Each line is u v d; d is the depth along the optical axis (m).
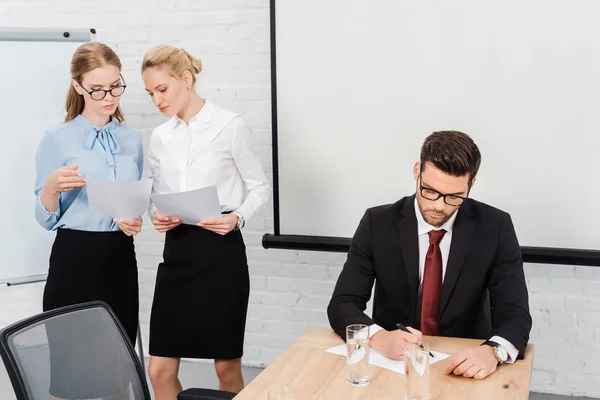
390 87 3.16
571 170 3.00
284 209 3.38
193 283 2.59
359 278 2.18
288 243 3.38
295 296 3.54
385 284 2.16
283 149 3.34
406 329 1.91
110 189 2.40
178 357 2.68
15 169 3.07
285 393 1.50
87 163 2.61
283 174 3.36
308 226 3.36
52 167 2.61
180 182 2.62
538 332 3.25
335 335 2.06
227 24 3.44
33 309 3.92
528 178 3.05
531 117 3.02
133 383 1.82
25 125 3.07
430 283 2.10
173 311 2.62
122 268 2.63
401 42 3.12
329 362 1.84
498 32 3.00
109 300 2.61
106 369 1.77
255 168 2.68
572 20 2.92
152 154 2.69
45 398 1.58
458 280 2.09
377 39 3.15
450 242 2.11
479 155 1.95
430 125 3.14
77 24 3.63
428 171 1.92
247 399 1.62
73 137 2.61
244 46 3.43
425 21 3.08
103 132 2.63
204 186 2.60
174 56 2.48
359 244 2.21
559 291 3.20
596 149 2.96
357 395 1.63
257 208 2.65
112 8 3.57
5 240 3.08
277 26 3.26
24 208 3.08
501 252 2.09
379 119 3.20
